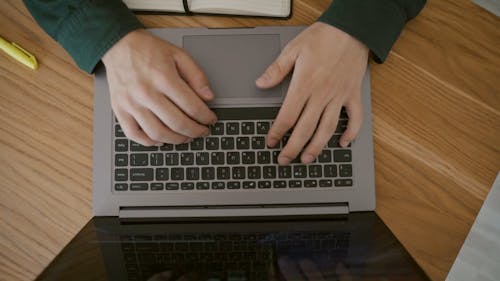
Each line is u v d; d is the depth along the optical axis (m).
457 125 0.59
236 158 0.57
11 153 0.58
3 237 0.57
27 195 0.58
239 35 0.60
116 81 0.57
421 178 0.59
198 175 0.57
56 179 0.58
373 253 0.51
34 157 0.58
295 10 0.62
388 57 0.60
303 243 0.54
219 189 0.57
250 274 0.49
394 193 0.58
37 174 0.58
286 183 0.57
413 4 0.58
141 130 0.57
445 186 0.59
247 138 0.58
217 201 0.57
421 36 0.61
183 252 0.52
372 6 0.58
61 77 0.60
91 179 0.58
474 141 0.59
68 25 0.57
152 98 0.55
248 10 0.60
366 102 0.59
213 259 0.51
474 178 0.59
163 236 0.55
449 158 0.59
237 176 0.57
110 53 0.57
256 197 0.57
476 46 0.61
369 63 0.60
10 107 0.59
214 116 0.57
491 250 0.76
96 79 0.59
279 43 0.60
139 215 0.57
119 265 0.49
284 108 0.56
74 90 0.60
